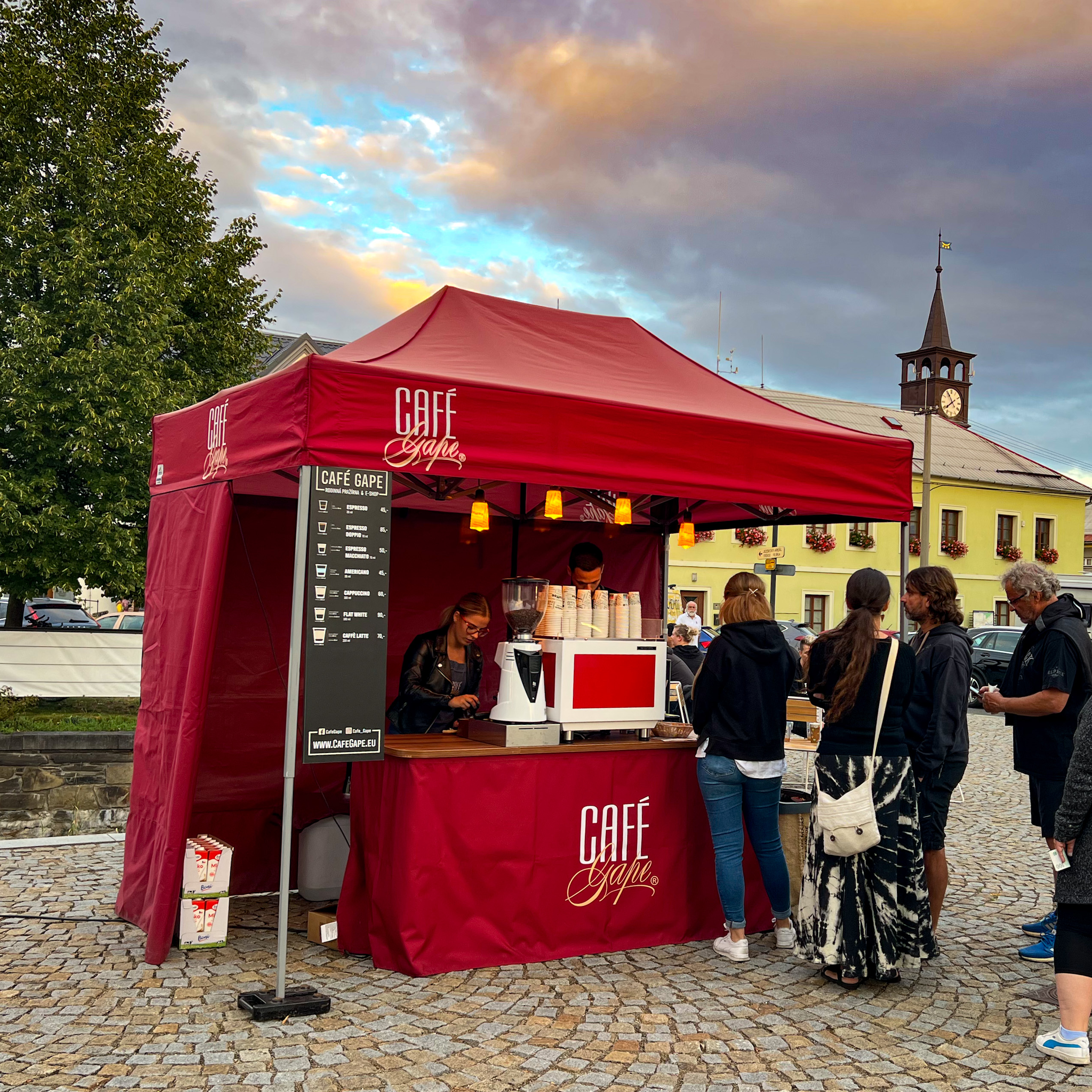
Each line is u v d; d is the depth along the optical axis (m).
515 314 6.24
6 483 12.67
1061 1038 3.90
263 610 6.48
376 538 4.34
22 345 13.02
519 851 4.88
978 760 13.49
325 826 6.07
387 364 4.67
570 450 4.73
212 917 5.08
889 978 4.52
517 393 4.62
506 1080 3.61
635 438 4.91
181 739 4.97
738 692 4.98
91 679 11.55
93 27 15.53
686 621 17.50
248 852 6.38
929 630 5.03
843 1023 4.21
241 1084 3.52
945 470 37.72
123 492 13.39
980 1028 4.20
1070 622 4.86
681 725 5.53
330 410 4.22
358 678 4.32
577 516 7.77
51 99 14.55
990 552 38.53
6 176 13.92
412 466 4.37
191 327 15.81
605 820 5.12
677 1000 4.43
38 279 13.74
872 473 5.62
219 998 4.34
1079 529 40.97
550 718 5.09
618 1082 3.62
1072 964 3.90
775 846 5.11
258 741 6.43
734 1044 3.97
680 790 5.36
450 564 7.34
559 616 5.14
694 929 5.38
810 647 4.79
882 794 4.54
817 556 33.75
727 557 32.03
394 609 7.16
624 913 5.17
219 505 5.05
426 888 4.67
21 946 5.06
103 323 13.27
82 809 9.17
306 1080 3.56
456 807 4.73
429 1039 3.94
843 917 4.55
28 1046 3.82
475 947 4.80
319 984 4.52
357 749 4.31
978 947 5.32
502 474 4.62
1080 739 3.86
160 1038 3.90
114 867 6.82
